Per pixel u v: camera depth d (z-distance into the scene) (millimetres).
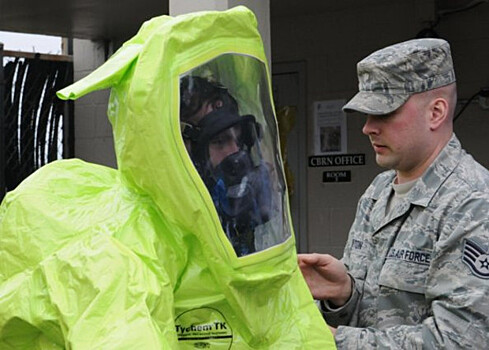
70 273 1530
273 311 1735
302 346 1793
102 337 1439
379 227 2393
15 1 5090
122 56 1646
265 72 1794
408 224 2297
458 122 5191
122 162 1604
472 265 2088
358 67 2312
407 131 2262
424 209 2254
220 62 1648
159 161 1535
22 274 1630
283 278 1694
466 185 2201
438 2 5156
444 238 2145
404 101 2246
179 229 1604
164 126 1535
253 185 1675
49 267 1560
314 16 5652
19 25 5848
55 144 6430
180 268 1629
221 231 1588
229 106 1655
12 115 6270
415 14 5316
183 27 1579
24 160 6320
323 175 5672
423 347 2102
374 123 2299
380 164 2332
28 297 1565
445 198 2211
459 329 2066
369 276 2398
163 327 1520
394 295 2279
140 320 1445
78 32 6117
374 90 2268
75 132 6477
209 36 1632
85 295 1496
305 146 5715
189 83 1585
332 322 2412
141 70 1539
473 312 2059
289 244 1771
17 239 1653
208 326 1654
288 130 5746
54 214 1664
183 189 1547
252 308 1650
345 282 2371
